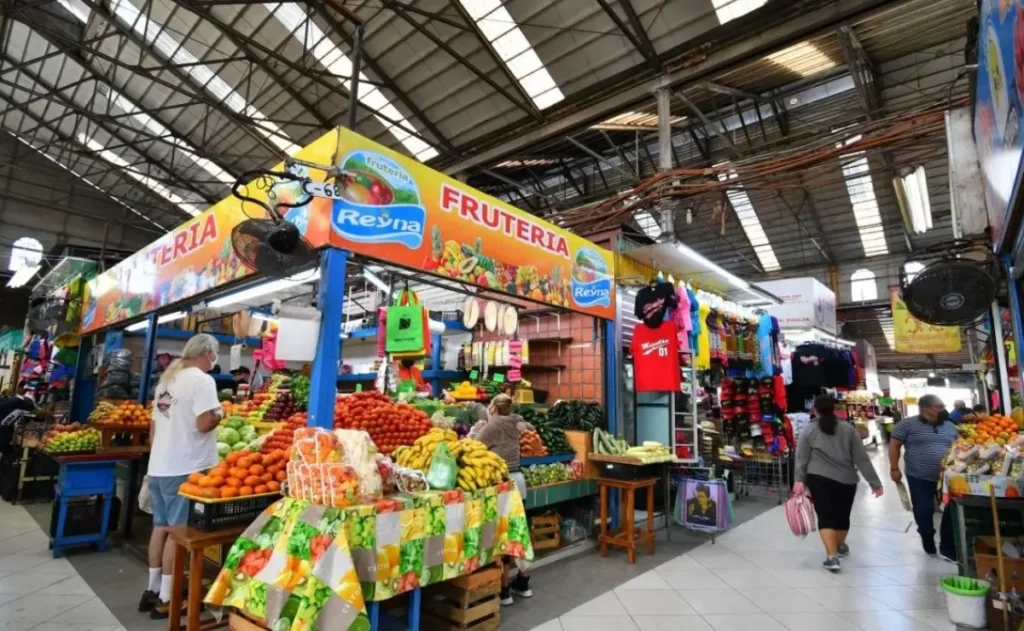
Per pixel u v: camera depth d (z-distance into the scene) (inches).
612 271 243.6
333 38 360.2
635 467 188.2
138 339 330.6
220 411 130.0
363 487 96.9
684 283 236.5
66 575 157.6
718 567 176.6
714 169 278.7
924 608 140.3
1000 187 127.8
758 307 384.5
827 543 174.1
